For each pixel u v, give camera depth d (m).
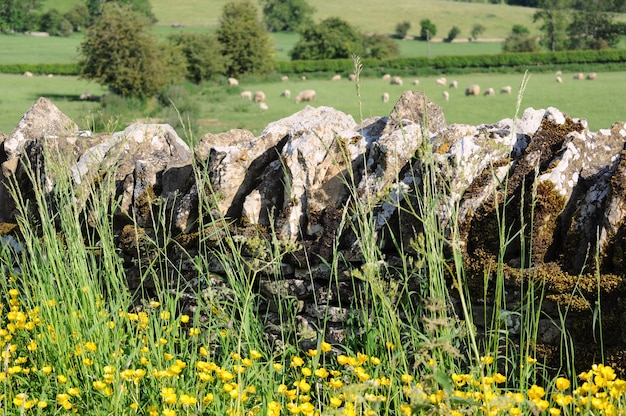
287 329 4.86
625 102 33.84
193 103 34.94
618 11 100.81
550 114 4.74
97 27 37.97
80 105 36.78
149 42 38.06
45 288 5.01
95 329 4.41
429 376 3.14
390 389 3.79
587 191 4.38
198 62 49.94
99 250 5.51
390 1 130.50
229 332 4.62
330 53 68.38
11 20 104.62
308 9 119.44
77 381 4.22
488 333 4.25
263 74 55.78
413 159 4.78
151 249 5.45
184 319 4.57
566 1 94.00
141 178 5.72
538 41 93.62
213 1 121.38
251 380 4.20
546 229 4.25
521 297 3.93
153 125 6.34
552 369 4.08
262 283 4.94
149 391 4.08
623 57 61.56
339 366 4.41
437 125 5.43
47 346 4.56
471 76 57.19
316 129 5.11
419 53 92.00
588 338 4.02
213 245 5.13
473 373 3.77
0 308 5.06
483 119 30.28
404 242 4.57
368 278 3.86
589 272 4.06
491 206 4.37
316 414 3.71
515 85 46.44
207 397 3.67
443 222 4.36
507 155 4.68
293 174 5.03
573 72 58.06
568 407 3.89
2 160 6.90
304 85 50.91
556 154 4.52
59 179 5.38
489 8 126.62
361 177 4.98
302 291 4.83
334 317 4.68
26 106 35.06
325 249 4.76
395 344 4.03
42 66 56.78
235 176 5.27
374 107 35.72
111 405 3.94
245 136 6.25
